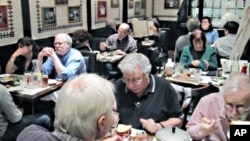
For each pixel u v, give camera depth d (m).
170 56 6.73
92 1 6.08
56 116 0.95
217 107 1.61
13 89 2.83
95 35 6.21
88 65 3.77
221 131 1.55
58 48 3.23
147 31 6.81
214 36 5.23
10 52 4.07
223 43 4.02
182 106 2.45
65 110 0.92
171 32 8.34
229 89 1.42
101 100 0.92
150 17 8.72
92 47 5.50
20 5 4.18
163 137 1.41
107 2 6.69
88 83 0.95
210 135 1.59
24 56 3.47
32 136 1.03
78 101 0.91
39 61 3.23
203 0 7.47
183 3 7.63
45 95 2.87
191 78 3.24
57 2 4.97
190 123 1.68
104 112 0.93
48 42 4.84
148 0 8.67
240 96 1.38
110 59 4.57
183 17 7.67
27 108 2.96
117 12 7.23
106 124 0.96
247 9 2.92
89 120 0.91
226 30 4.04
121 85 1.96
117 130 1.66
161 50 6.16
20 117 2.35
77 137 0.93
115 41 5.36
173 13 8.48
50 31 4.87
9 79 3.08
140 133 1.68
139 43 6.12
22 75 3.25
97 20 6.35
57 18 5.02
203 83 3.08
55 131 0.97
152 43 6.32
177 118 1.94
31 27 4.43
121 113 1.93
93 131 0.93
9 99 2.22
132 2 7.84
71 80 0.99
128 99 1.93
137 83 1.82
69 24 5.39
